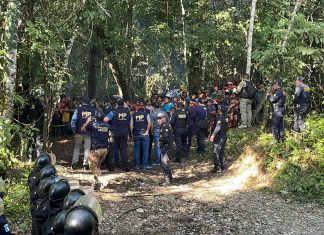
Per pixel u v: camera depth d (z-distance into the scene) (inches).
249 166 429.4
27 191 293.7
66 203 87.7
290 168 386.6
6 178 324.5
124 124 450.9
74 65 879.1
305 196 352.8
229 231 284.0
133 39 735.7
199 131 538.6
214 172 455.2
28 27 352.2
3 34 334.0
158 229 283.6
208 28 696.4
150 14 783.1
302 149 401.7
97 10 412.2
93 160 367.9
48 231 119.2
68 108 709.3
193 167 491.2
